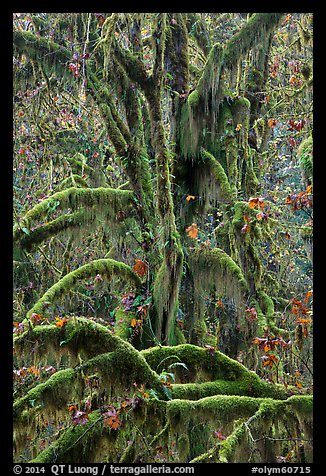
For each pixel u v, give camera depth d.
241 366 5.62
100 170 10.44
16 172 10.05
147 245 7.55
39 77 8.80
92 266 7.15
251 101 9.50
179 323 7.92
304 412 4.93
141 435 4.76
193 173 8.03
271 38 9.06
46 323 6.29
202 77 7.64
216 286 8.06
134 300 7.38
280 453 5.10
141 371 5.04
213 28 10.64
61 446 4.66
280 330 7.52
